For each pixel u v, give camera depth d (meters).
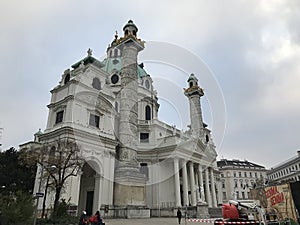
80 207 39.97
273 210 17.27
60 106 40.44
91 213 37.69
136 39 43.88
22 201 18.91
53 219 21.20
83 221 19.58
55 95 43.94
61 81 45.56
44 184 32.84
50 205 29.66
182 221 28.08
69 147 30.66
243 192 104.94
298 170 98.19
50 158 28.16
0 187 40.72
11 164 49.59
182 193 49.97
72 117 38.12
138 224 23.69
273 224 16.05
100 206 35.94
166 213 39.28
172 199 46.31
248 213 18.27
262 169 115.50
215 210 43.91
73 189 33.75
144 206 35.56
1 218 16.75
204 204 36.91
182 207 39.19
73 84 40.75
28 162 31.16
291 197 16.58
